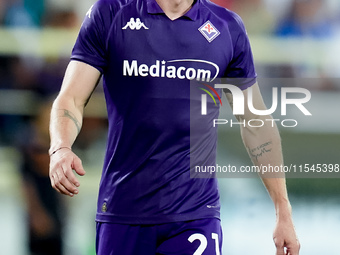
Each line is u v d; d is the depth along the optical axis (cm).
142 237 1256
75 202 2250
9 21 2727
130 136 1255
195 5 1285
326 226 2202
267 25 2989
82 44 1259
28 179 2148
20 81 2417
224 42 1285
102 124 2388
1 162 2339
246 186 2238
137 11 1264
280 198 1329
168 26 1264
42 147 2150
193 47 1266
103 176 1284
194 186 1264
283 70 2677
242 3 3020
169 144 1254
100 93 2405
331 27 2969
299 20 2983
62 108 1215
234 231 2152
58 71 2447
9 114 2359
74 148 2350
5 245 2172
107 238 1266
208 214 1269
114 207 1263
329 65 2686
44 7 2756
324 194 2317
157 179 1250
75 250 2186
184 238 1252
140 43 1252
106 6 1264
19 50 2505
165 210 1250
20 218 2197
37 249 2159
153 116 1250
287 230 1305
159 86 1252
